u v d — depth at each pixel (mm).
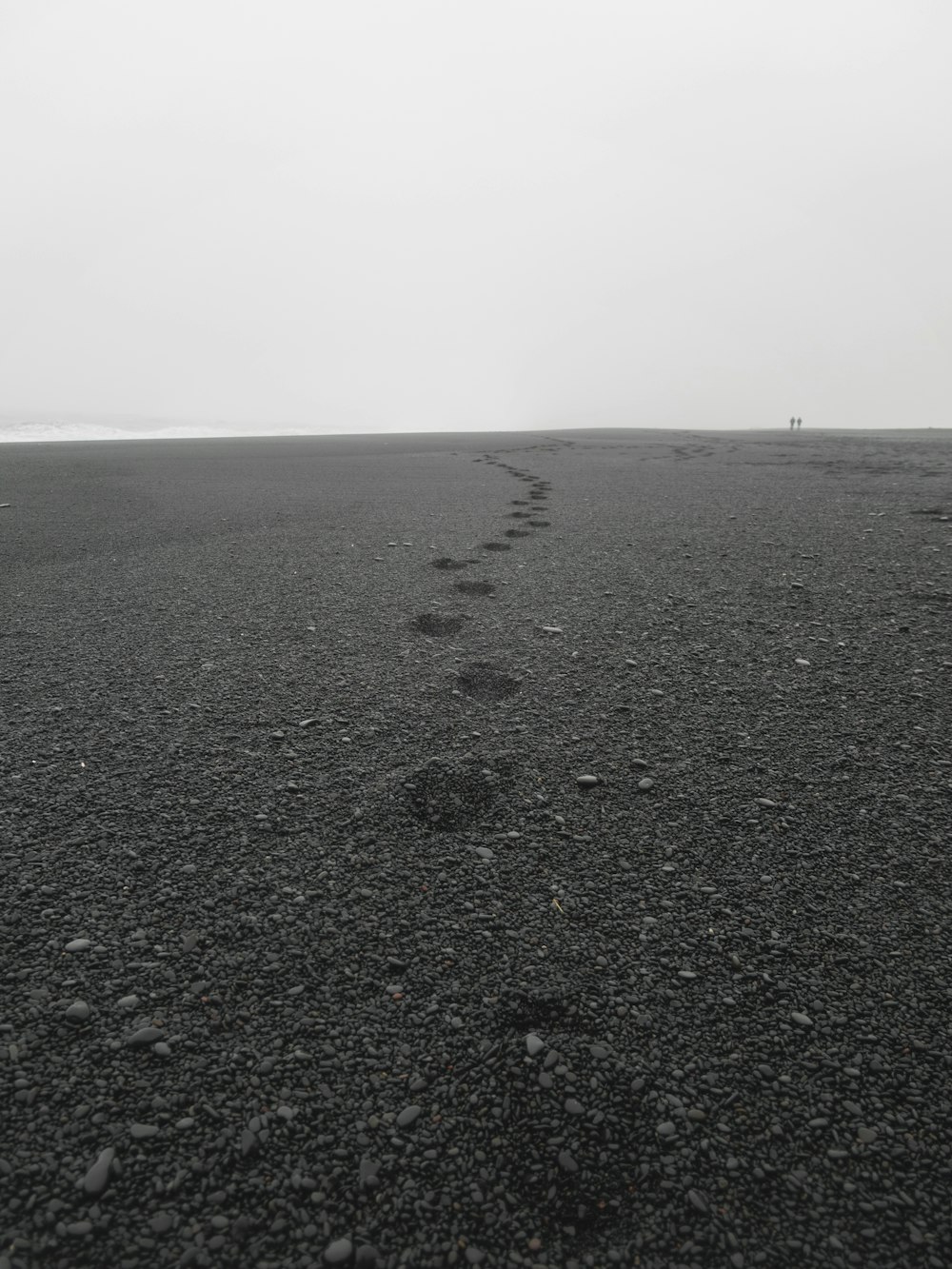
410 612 4109
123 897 1763
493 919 1733
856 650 3479
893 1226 1125
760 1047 1417
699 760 2467
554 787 2297
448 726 2697
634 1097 1315
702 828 2088
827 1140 1249
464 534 6578
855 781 2332
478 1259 1069
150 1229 1090
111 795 2193
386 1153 1210
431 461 16625
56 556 5492
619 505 8641
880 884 1857
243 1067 1346
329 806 2170
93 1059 1351
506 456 18562
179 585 4645
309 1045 1395
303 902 1764
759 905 1787
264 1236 1088
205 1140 1219
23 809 2107
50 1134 1217
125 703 2848
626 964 1608
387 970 1578
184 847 1955
